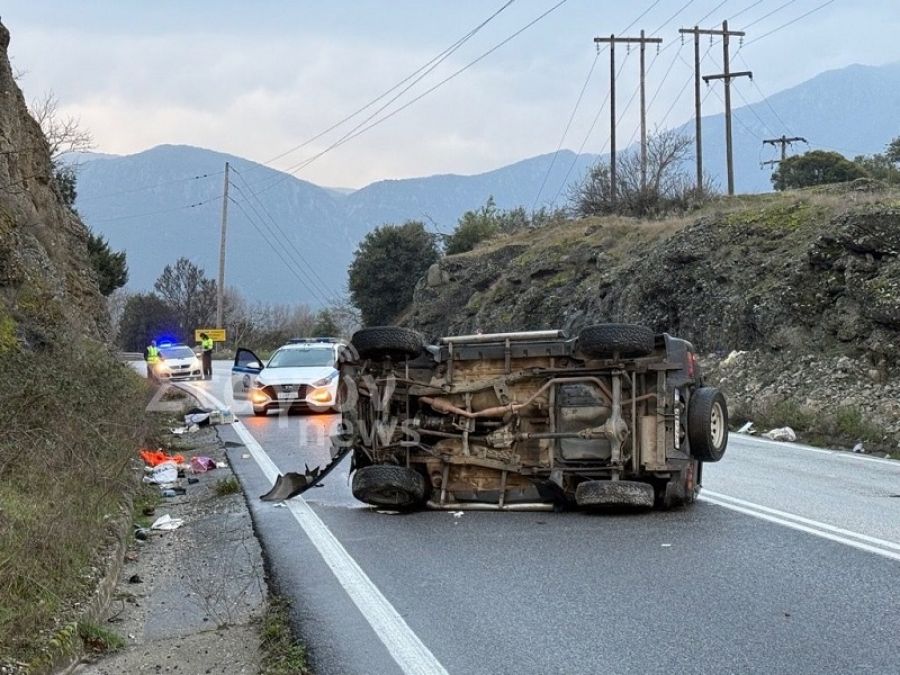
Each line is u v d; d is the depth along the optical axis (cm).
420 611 672
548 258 4228
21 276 1493
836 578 724
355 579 761
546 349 1009
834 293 2352
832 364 2194
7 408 916
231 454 1537
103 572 736
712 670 540
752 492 1137
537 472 999
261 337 7931
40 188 2272
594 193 5150
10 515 719
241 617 691
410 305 6456
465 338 1034
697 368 1066
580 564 784
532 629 623
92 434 1058
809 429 1869
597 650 580
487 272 4794
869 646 572
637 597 686
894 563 768
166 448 1614
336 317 8112
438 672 555
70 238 2517
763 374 2375
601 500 962
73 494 849
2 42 2003
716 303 2845
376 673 557
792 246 2784
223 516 1045
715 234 3062
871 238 2303
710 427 1005
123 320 8994
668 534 888
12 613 580
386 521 986
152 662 601
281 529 960
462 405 1033
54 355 1304
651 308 3183
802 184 5262
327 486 1225
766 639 589
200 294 9100
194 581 782
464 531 926
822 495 1114
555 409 1000
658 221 4159
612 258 3844
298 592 730
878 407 1927
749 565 767
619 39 5141
